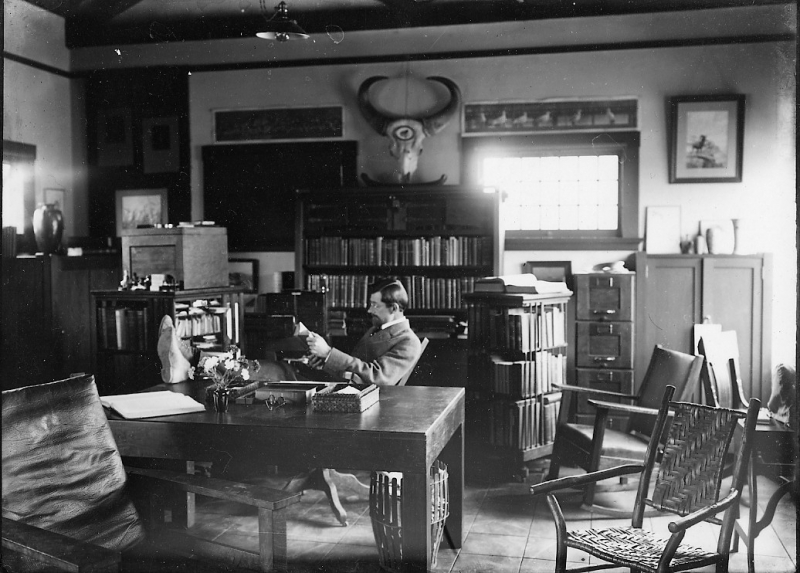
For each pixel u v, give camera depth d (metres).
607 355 6.98
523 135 7.55
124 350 6.05
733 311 6.98
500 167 7.79
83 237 7.95
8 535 2.53
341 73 7.93
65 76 8.46
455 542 4.23
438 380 7.07
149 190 8.41
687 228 7.28
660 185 7.32
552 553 4.14
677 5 7.17
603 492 5.15
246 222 8.17
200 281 6.26
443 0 7.57
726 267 6.98
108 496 3.06
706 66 7.19
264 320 7.32
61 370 7.29
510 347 5.45
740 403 4.92
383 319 4.95
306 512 4.78
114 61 8.38
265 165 8.11
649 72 7.30
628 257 7.32
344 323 7.50
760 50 7.09
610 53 7.37
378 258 7.54
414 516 3.36
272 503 2.77
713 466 3.15
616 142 7.37
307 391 3.88
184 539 3.01
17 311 6.95
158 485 3.14
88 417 3.19
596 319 7.00
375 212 7.53
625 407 4.68
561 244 7.43
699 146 7.22
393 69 7.81
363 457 3.35
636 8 7.27
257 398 3.93
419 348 4.87
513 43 7.53
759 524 3.75
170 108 8.32
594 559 4.02
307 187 7.78
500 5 7.49
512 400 5.45
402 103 7.81
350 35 7.85
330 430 3.37
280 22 6.50
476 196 7.31
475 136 7.64
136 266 6.27
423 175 7.79
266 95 8.10
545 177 7.70
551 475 5.27
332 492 4.54
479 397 5.61
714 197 7.21
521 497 5.11
